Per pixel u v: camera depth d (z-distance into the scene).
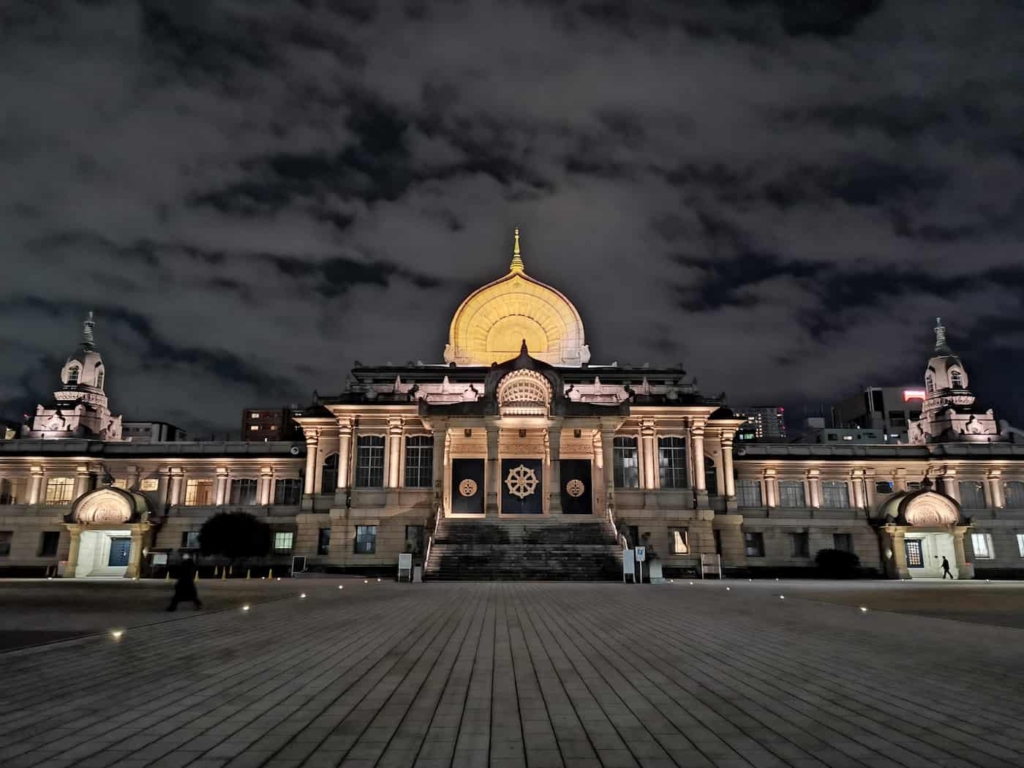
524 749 8.00
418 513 60.56
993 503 67.69
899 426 120.62
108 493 61.62
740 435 121.62
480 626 19.73
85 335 76.38
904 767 7.39
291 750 7.90
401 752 7.85
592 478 62.22
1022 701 10.48
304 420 64.06
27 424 73.56
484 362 73.06
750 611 24.59
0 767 7.21
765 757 7.73
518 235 77.56
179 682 11.70
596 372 70.88
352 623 20.42
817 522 66.38
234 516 59.56
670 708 9.98
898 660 14.09
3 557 64.31
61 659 13.96
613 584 42.62
